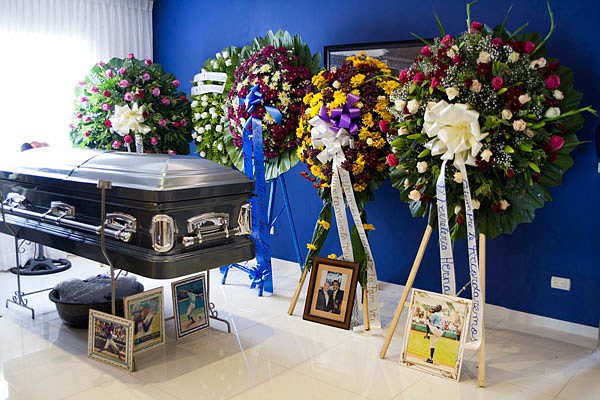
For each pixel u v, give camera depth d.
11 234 3.74
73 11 5.29
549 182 2.82
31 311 3.79
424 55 2.92
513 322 3.74
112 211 2.99
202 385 2.75
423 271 4.17
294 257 5.00
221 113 4.57
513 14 3.59
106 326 3.00
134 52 5.84
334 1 4.46
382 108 3.29
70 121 5.12
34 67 5.06
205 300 3.51
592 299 3.46
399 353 3.19
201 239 2.91
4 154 4.93
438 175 2.88
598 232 3.40
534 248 3.65
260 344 3.29
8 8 4.85
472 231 2.78
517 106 2.63
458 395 2.69
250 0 5.05
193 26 5.61
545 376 2.92
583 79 3.38
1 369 2.90
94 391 2.68
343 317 3.54
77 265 5.09
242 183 3.12
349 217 4.48
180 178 2.83
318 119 3.41
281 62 3.91
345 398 2.65
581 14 3.35
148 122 4.58
